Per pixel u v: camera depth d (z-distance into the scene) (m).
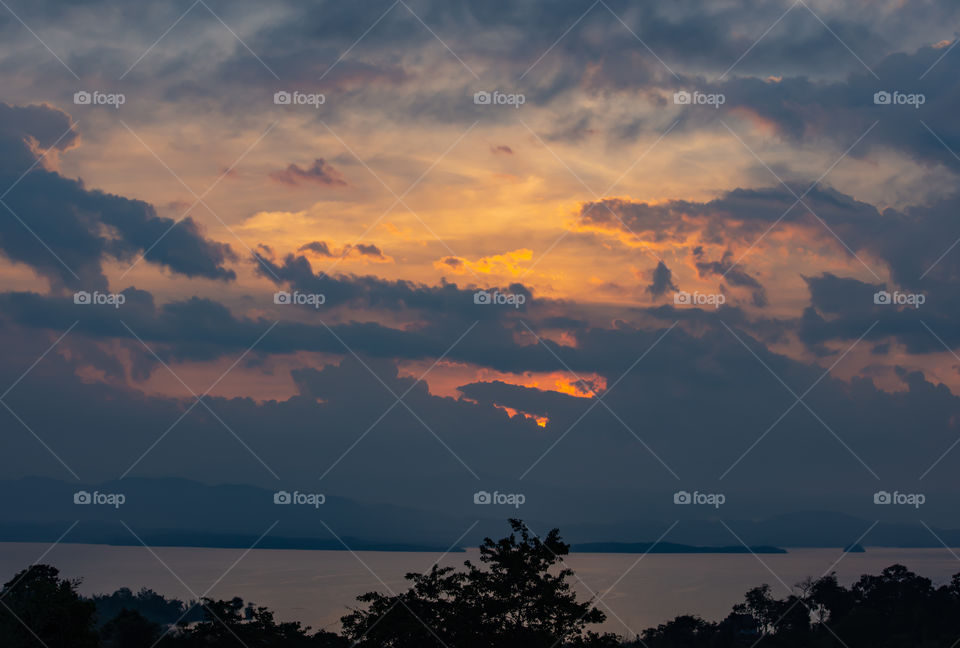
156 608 99.25
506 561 44.94
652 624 115.94
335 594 140.88
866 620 96.56
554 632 43.78
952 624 93.94
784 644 96.94
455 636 43.81
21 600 47.62
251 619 62.62
